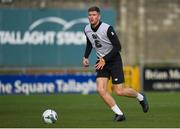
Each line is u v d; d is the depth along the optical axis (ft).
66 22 245.45
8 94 221.46
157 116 128.77
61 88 227.40
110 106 116.06
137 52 269.44
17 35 243.19
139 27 270.46
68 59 245.45
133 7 270.05
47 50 244.83
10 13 242.37
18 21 242.99
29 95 215.31
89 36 114.83
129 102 175.32
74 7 261.65
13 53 242.99
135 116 128.67
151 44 271.69
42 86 225.97
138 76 234.38
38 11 244.22
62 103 174.60
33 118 125.90
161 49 272.51
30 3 257.14
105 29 112.47
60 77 226.99
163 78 236.02
